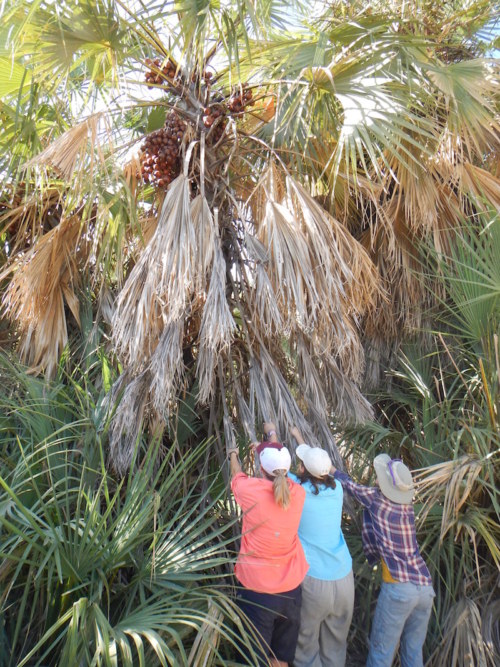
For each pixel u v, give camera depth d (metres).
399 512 3.41
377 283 4.13
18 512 2.71
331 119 3.91
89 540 2.76
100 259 3.85
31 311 4.04
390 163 4.38
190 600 2.73
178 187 3.33
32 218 4.70
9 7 3.13
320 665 3.36
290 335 3.79
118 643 2.70
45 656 2.54
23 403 3.49
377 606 3.41
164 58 3.79
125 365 3.64
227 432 3.51
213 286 3.23
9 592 2.90
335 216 4.78
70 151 3.41
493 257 3.97
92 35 3.44
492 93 4.16
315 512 3.36
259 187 3.85
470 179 4.35
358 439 4.50
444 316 4.81
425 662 3.63
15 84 3.93
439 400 4.45
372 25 3.91
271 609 3.02
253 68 4.24
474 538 3.60
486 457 3.51
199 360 3.37
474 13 5.53
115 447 3.42
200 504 3.66
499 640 3.60
